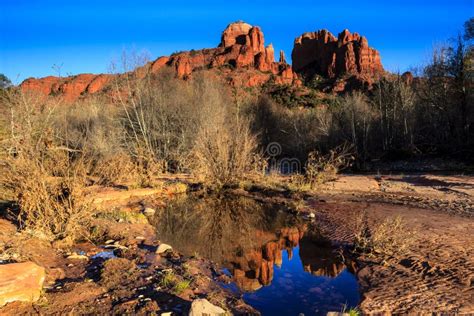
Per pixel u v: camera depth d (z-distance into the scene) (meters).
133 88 23.52
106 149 17.91
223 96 30.20
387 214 9.52
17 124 9.45
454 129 27.17
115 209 10.32
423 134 29.58
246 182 15.16
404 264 5.92
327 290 5.38
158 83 25.66
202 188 14.77
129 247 7.16
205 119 20.92
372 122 29.89
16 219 8.00
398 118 29.58
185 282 5.16
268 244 7.85
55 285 5.12
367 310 4.50
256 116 33.25
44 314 4.20
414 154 26.22
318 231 8.60
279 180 15.73
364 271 5.85
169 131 22.12
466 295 4.68
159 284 5.17
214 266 6.34
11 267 4.72
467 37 26.86
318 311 4.71
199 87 27.69
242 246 7.71
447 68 27.17
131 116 23.19
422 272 5.53
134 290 4.98
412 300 4.67
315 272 6.13
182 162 19.03
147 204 11.73
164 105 22.67
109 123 22.34
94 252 6.79
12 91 12.88
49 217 7.25
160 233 8.75
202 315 4.10
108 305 4.54
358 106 30.69
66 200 7.57
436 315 4.28
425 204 10.80
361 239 6.91
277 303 4.95
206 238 8.37
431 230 7.73
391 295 4.88
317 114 33.34
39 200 7.34
